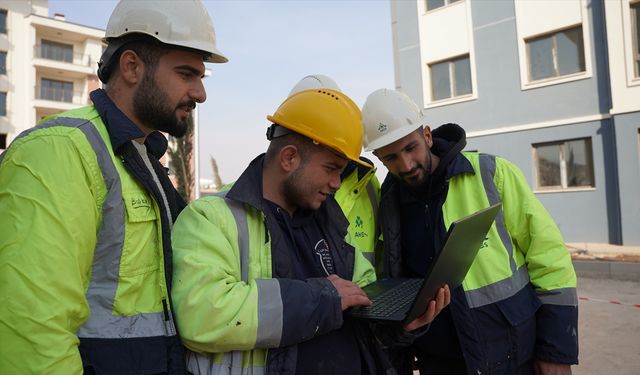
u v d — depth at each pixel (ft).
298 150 4.42
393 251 6.71
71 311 3.31
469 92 38.01
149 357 3.85
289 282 4.03
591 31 32.14
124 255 3.89
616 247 30.53
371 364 4.72
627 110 30.37
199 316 3.73
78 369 3.28
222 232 4.20
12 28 82.58
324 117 4.30
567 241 33.60
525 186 6.26
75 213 3.47
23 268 3.15
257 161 4.82
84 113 4.08
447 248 3.82
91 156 3.76
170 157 64.85
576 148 33.47
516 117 35.53
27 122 82.43
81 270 3.55
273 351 4.03
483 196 6.26
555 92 33.83
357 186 6.63
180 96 4.22
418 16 40.14
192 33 4.17
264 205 4.44
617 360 12.57
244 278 4.25
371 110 6.50
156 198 4.14
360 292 4.35
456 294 6.01
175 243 4.23
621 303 19.08
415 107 6.71
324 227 5.06
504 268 6.05
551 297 5.99
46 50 87.51
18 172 3.44
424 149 6.44
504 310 5.90
